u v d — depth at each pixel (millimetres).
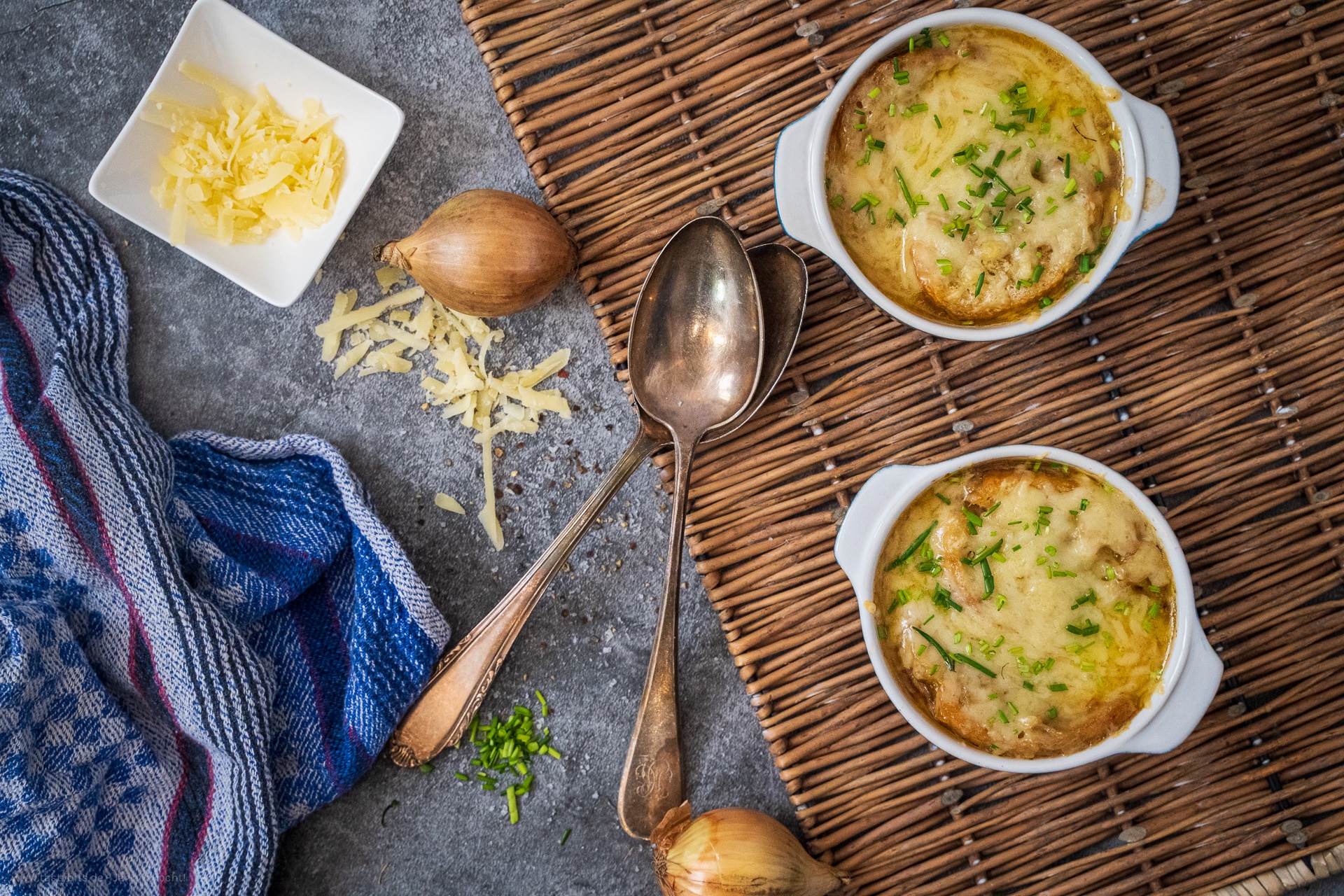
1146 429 603
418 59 649
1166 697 556
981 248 569
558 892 641
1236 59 601
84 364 641
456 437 651
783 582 606
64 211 646
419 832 643
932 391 608
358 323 648
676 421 597
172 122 626
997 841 598
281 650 638
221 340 654
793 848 590
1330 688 596
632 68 608
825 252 563
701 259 588
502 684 646
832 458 608
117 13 652
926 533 569
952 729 568
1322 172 601
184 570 628
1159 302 604
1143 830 594
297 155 625
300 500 641
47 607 609
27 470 610
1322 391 601
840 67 602
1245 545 599
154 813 621
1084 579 565
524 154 637
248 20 614
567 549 608
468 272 597
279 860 641
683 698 638
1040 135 569
